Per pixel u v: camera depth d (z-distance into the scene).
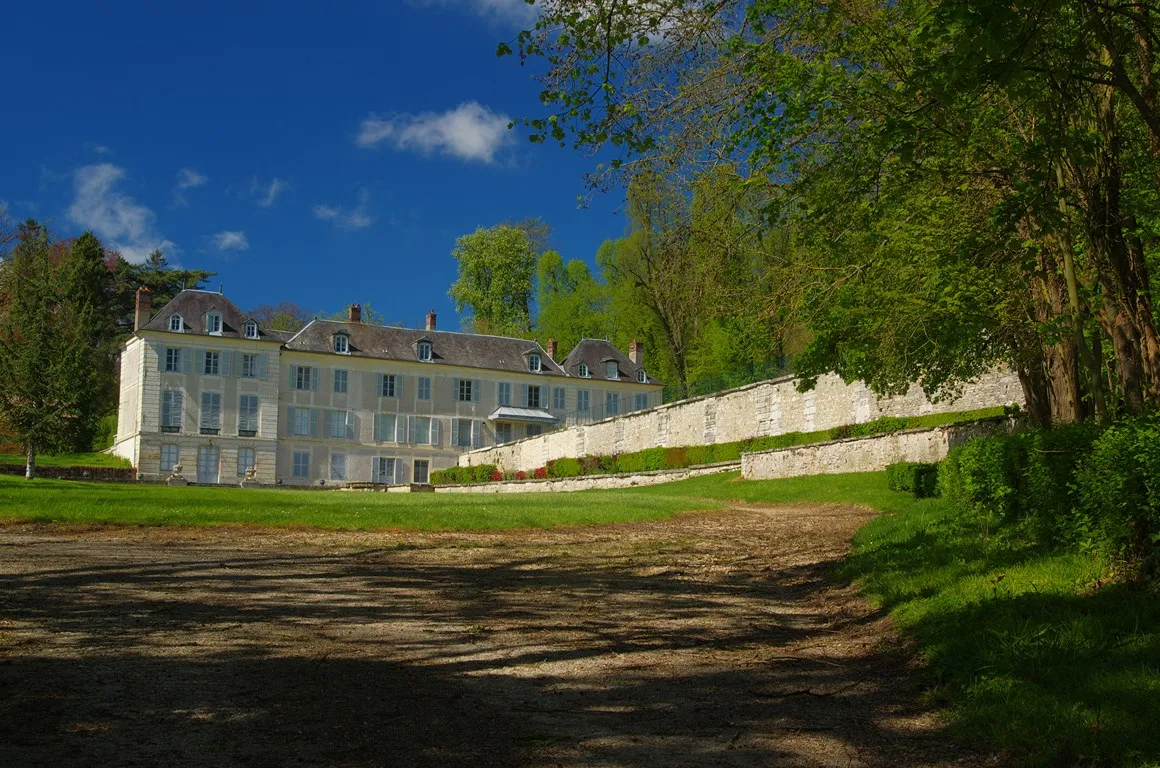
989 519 11.01
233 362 51.47
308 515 15.90
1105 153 8.41
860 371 15.44
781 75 8.52
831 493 23.67
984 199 10.99
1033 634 6.06
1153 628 5.79
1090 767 4.29
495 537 15.02
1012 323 13.07
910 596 8.33
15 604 7.65
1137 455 6.67
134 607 7.82
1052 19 6.39
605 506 20.42
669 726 5.20
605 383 59.81
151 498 17.59
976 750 4.78
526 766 4.43
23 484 21.89
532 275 72.06
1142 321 8.31
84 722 4.69
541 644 7.18
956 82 6.27
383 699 5.43
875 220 10.03
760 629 8.11
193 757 4.28
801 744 4.92
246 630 7.13
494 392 57.59
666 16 8.33
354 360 54.59
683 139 9.38
